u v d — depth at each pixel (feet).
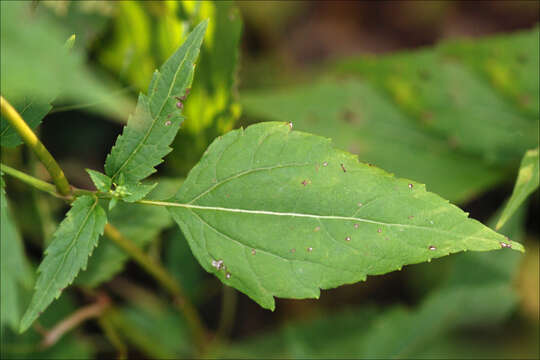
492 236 1.32
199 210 1.38
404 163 1.81
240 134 1.37
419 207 1.33
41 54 1.18
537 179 1.44
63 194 1.39
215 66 1.60
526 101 1.73
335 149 1.35
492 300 1.76
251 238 1.36
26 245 1.74
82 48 1.60
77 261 1.36
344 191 1.35
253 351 1.79
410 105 1.81
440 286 1.78
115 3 1.60
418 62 1.78
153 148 1.37
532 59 1.71
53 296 1.34
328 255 1.35
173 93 1.35
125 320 1.73
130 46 1.64
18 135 1.38
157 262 1.76
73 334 1.69
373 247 1.34
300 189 1.36
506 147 1.76
